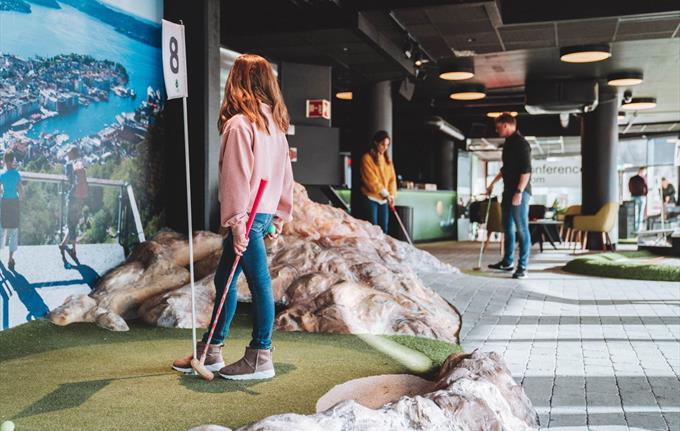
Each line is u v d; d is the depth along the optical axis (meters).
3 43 4.54
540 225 13.91
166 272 5.40
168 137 6.30
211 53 6.33
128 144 5.79
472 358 3.29
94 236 5.38
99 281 5.30
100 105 5.44
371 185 9.15
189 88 6.29
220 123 3.31
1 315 4.48
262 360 3.41
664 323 5.53
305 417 2.36
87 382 3.36
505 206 8.61
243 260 3.33
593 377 3.90
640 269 8.67
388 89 12.89
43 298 4.83
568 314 5.89
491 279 8.04
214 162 6.34
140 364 3.74
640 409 3.32
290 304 4.94
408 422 2.54
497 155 28.78
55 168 4.98
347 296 4.84
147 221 6.03
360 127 12.76
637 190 17.72
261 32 9.21
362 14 9.14
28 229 4.73
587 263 9.38
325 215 6.75
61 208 5.03
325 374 3.57
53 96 4.96
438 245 16.80
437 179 21.56
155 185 6.14
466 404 2.71
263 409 2.95
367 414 2.46
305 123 10.97
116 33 5.62
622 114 18.98
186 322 4.78
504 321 5.54
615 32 10.30
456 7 8.88
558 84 13.98
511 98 16.23
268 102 3.32
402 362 3.88
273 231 3.53
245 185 3.16
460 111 17.58
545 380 3.83
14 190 4.61
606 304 6.45
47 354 3.98
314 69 11.07
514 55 11.90
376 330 4.69
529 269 9.98
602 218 13.15
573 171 22.78
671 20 9.58
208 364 3.49
